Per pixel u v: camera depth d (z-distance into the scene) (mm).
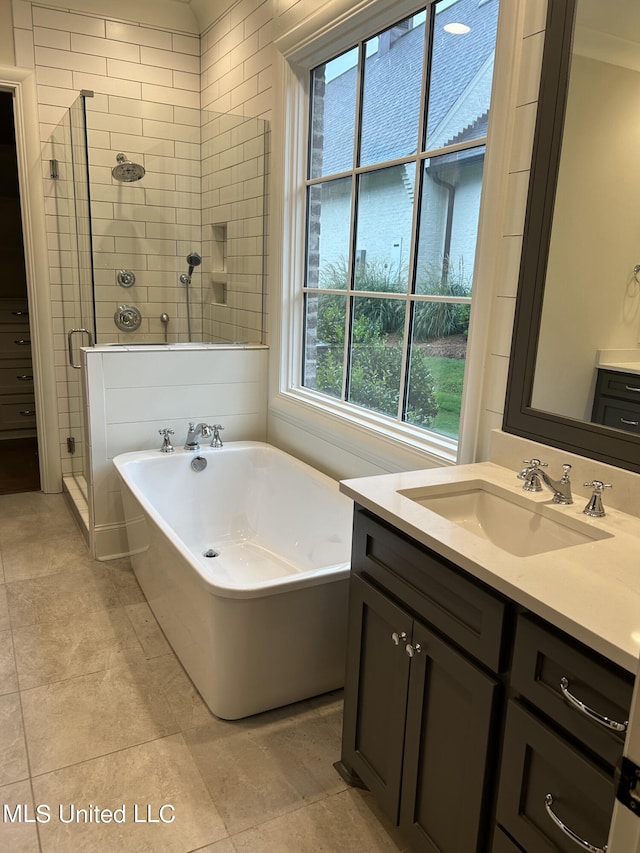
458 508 1627
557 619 949
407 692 1372
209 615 1814
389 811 1475
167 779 1681
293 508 2771
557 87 1519
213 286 3307
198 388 3092
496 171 1711
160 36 3584
